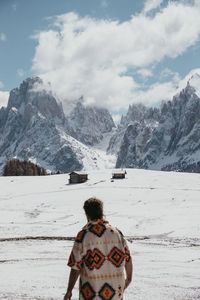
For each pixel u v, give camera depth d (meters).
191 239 33.75
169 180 111.75
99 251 4.67
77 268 4.70
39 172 197.88
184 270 14.79
